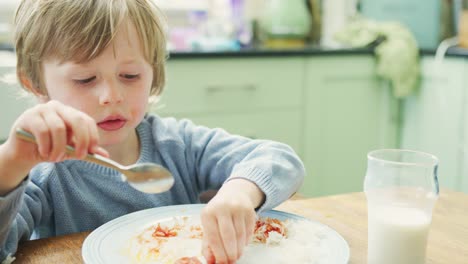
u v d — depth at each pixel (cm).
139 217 79
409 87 244
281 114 228
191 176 110
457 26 253
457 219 85
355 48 244
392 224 63
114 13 89
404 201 65
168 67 197
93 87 90
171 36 240
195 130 114
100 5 90
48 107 64
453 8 256
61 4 90
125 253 67
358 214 87
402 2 263
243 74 215
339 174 252
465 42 238
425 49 243
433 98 240
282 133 230
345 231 79
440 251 72
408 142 257
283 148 95
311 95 235
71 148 62
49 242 74
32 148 65
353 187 258
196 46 228
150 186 68
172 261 66
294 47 239
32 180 93
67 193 96
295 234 73
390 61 241
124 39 90
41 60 92
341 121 247
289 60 226
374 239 65
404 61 240
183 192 107
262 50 217
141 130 108
